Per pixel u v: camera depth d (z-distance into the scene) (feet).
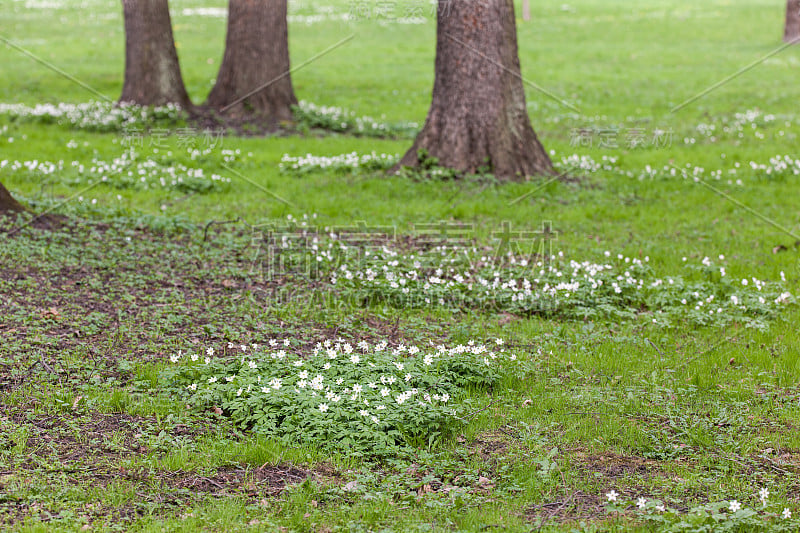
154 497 18.17
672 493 19.24
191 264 35.24
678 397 24.30
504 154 51.08
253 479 19.25
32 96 79.10
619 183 51.80
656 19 151.12
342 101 83.56
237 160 56.34
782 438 21.95
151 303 30.55
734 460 20.74
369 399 22.47
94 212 41.29
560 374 26.02
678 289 33.17
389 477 19.42
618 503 18.62
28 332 26.58
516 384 25.02
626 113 77.66
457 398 23.66
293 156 59.11
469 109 50.98
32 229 36.65
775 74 98.48
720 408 23.52
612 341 28.50
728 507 18.12
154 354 26.00
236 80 71.77
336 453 20.33
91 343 26.43
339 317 30.19
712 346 28.25
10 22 133.39
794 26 122.21
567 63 110.32
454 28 50.49
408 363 24.71
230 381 23.29
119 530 16.72
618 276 34.40
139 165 52.65
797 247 39.42
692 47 122.42
